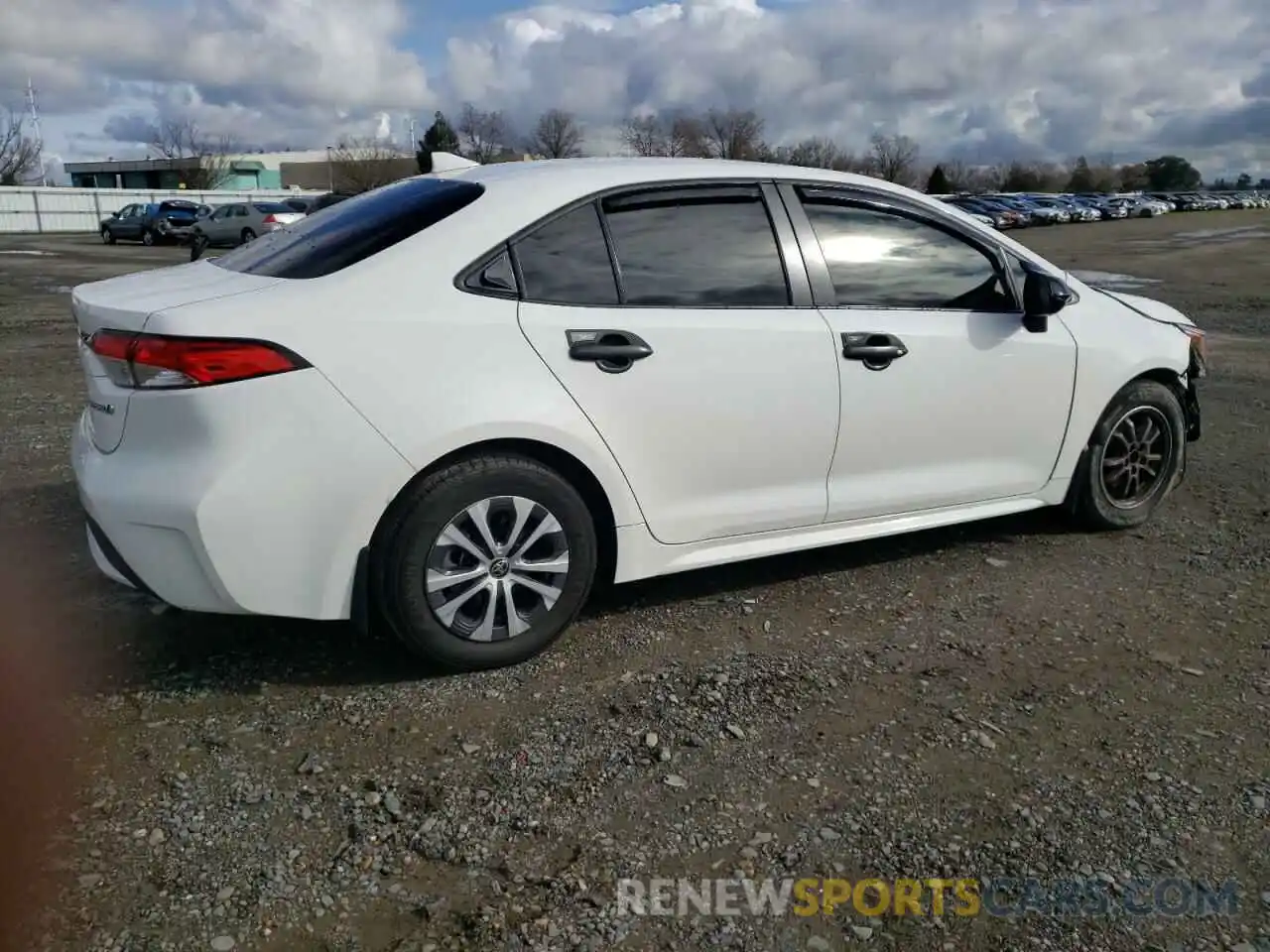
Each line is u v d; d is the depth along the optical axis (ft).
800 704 10.18
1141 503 15.37
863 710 10.08
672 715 9.92
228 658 10.99
